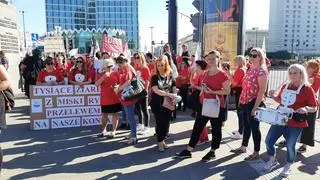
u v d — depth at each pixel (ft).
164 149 22.70
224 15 37.50
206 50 40.01
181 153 20.90
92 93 29.66
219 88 19.69
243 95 20.48
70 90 29.17
